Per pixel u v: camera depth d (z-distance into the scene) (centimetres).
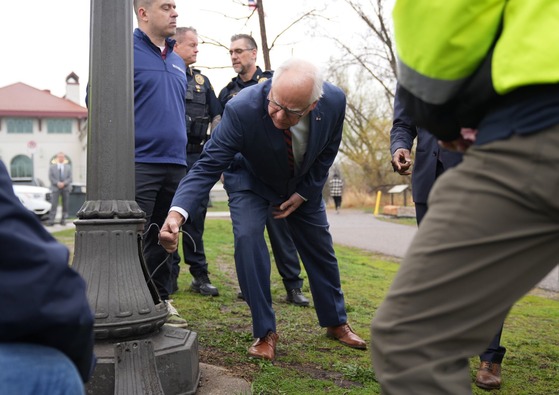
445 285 167
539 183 157
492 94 166
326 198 3100
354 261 977
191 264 593
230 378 346
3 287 133
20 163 5719
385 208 2320
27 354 140
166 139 465
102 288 305
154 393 296
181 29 604
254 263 388
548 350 439
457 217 166
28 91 5878
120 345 297
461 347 170
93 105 318
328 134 388
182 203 359
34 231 142
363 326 489
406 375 169
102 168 316
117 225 314
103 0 319
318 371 372
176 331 332
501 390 353
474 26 165
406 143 396
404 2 172
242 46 609
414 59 174
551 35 158
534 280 168
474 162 168
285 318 501
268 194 404
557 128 156
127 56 322
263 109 368
